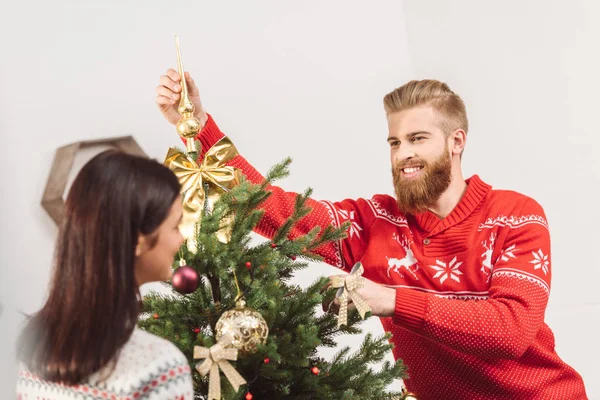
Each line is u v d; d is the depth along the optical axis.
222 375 1.38
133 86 2.73
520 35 3.09
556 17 3.03
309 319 1.48
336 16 3.09
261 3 2.96
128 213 1.06
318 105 3.05
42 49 2.57
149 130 2.74
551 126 3.07
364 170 3.11
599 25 2.95
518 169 3.14
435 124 1.78
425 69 3.23
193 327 1.47
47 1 2.59
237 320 1.31
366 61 3.13
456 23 3.18
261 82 2.95
